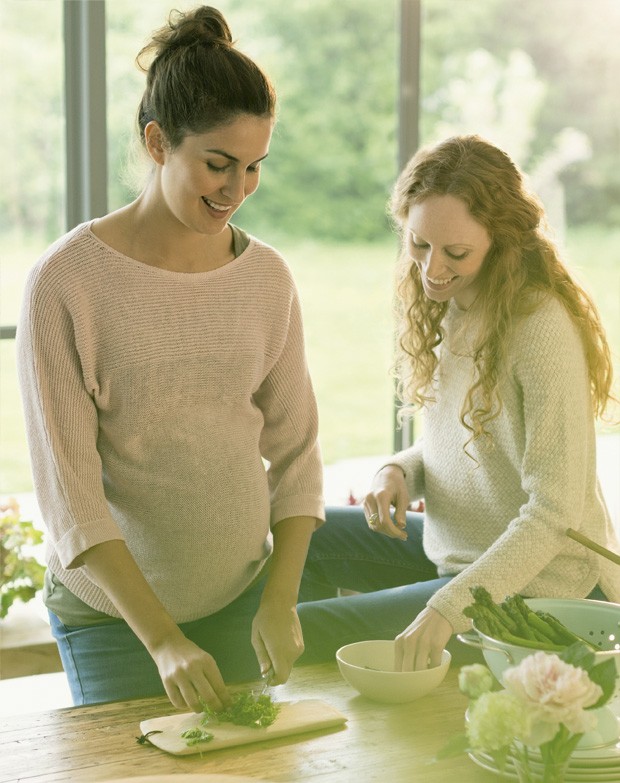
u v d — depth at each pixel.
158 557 1.81
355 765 1.41
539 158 14.95
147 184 1.69
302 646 1.66
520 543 1.78
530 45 14.84
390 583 2.39
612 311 14.87
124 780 1.32
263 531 1.87
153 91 1.58
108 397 1.71
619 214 14.92
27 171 11.73
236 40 1.63
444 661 1.66
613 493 4.72
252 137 1.53
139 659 1.84
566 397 1.82
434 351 2.15
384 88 16.62
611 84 14.66
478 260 1.86
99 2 3.21
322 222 17.11
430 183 1.83
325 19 16.19
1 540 2.95
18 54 10.80
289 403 1.92
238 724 1.49
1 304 10.95
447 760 1.42
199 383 1.74
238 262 1.77
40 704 3.08
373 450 13.34
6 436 10.73
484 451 1.94
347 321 16.88
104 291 1.67
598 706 1.24
